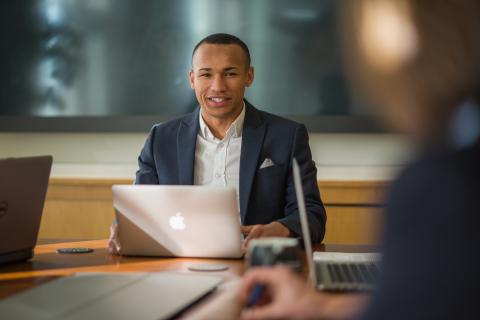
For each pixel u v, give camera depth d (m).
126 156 4.58
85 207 4.30
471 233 0.76
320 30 4.36
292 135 2.79
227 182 2.78
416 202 0.79
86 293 1.54
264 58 4.41
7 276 1.92
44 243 2.53
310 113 4.39
